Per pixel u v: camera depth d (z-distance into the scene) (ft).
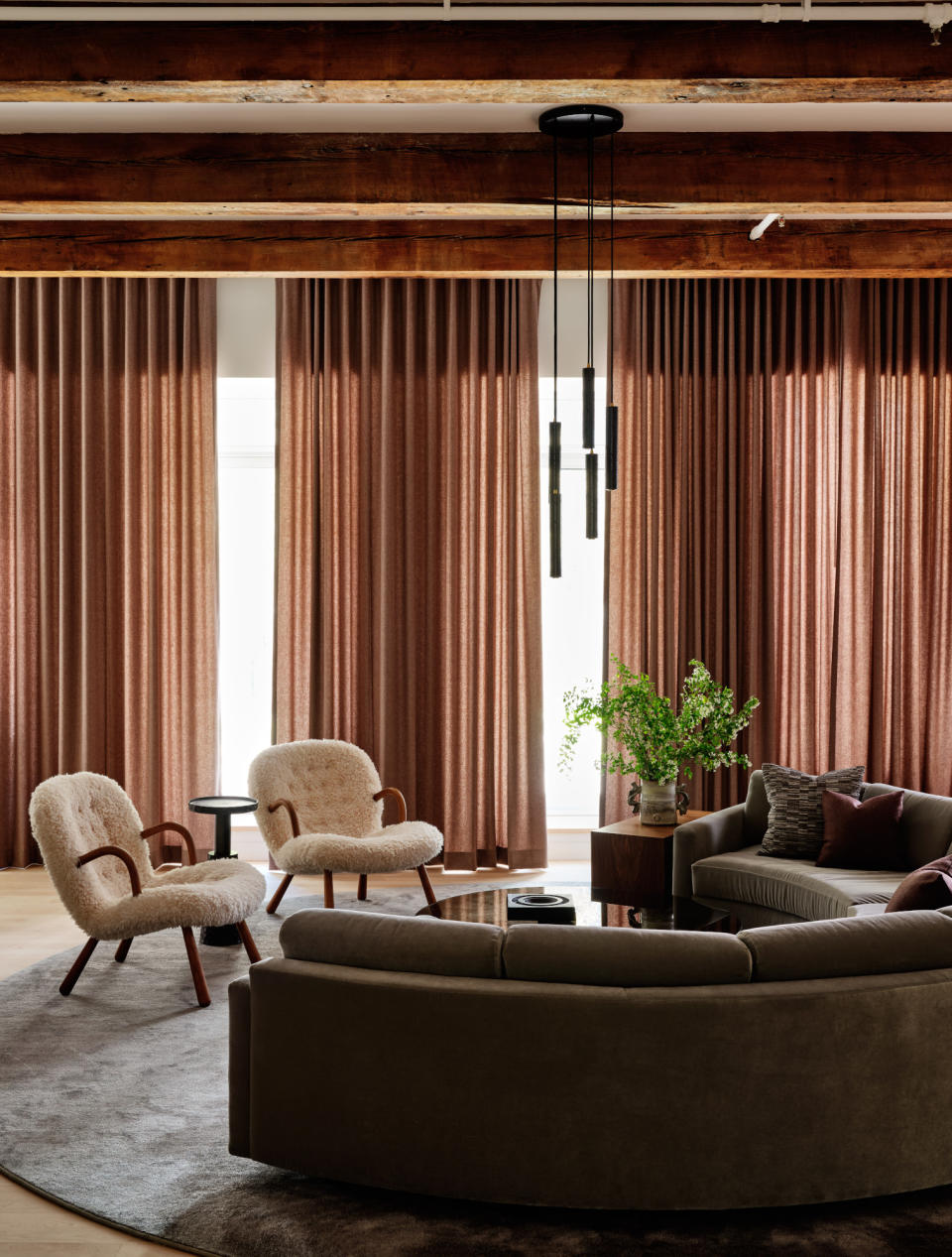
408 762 19.12
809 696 19.11
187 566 19.17
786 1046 7.84
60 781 12.96
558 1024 7.84
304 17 9.98
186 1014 12.16
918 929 8.35
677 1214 8.20
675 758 15.43
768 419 19.13
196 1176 8.72
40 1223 8.10
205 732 19.20
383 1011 8.11
